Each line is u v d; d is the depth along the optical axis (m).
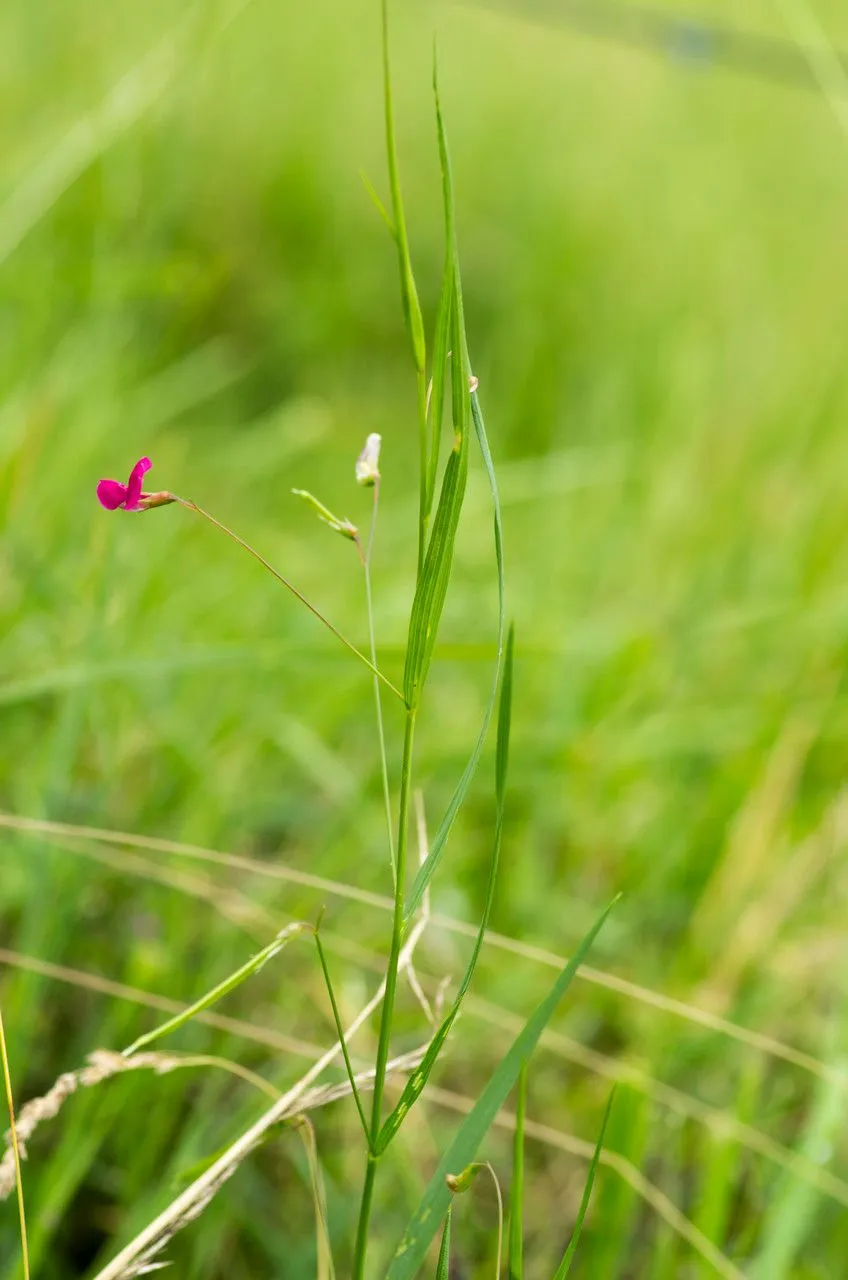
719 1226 0.84
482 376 2.09
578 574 1.59
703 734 1.31
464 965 1.01
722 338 2.29
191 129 1.71
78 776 1.03
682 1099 0.91
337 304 2.18
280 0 2.39
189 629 1.20
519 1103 0.68
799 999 1.04
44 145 1.43
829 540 1.61
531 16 1.92
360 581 1.43
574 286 2.41
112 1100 0.83
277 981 0.93
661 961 1.10
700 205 2.78
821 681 1.37
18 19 1.75
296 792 1.18
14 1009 0.85
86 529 1.17
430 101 2.67
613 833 1.20
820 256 2.63
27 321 1.36
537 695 1.33
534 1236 0.88
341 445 1.90
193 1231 0.84
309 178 2.26
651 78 3.17
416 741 1.23
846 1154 0.90
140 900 0.95
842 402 1.94
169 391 1.67
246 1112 0.87
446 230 0.66
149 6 1.80
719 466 1.82
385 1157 0.87
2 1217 0.83
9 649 1.03
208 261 2.07
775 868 1.15
